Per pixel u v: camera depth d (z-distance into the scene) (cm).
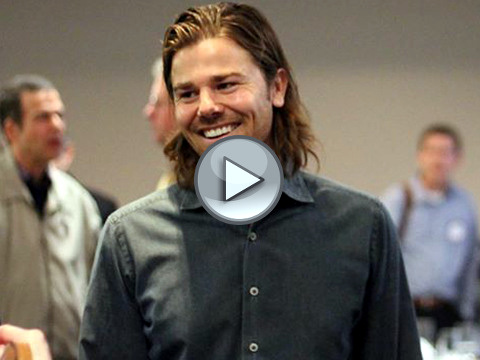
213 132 232
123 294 246
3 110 459
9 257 430
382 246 246
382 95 916
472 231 734
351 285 241
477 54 914
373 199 249
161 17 906
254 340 236
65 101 910
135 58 909
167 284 241
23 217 436
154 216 249
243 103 231
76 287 443
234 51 232
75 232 453
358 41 914
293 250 241
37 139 450
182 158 250
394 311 248
